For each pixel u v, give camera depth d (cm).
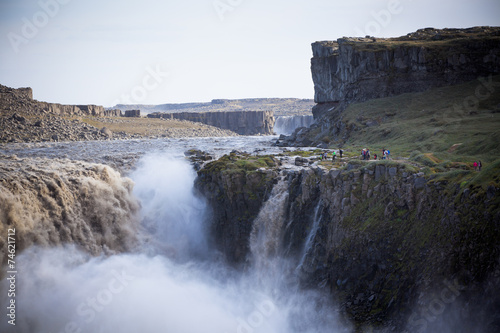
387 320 4269
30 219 5428
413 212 4688
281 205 6075
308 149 10088
